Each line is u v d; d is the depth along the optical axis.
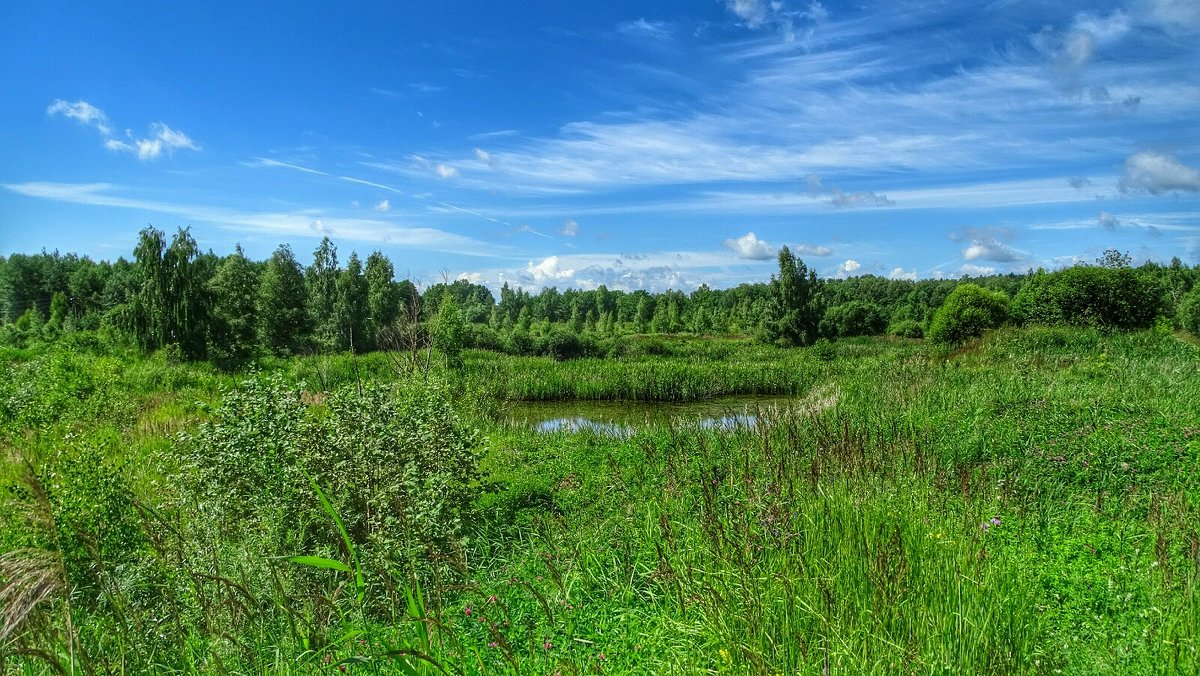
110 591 4.29
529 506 9.27
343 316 45.94
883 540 4.79
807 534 5.41
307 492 6.29
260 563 5.03
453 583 5.27
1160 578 4.88
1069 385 14.27
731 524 5.98
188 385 22.95
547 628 4.80
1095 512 7.17
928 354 25.58
